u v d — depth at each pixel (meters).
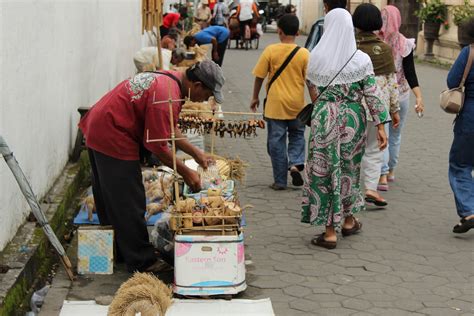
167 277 6.23
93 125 6.03
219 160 7.38
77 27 9.33
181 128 7.58
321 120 6.98
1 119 5.96
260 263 6.74
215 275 5.80
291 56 8.91
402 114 9.29
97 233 6.26
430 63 27.05
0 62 5.94
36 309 5.73
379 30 8.53
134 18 16.58
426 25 27.33
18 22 6.50
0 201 5.90
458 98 7.34
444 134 13.21
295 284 6.25
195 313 5.57
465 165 7.57
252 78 21.11
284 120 9.05
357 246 7.24
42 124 7.45
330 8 8.41
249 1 31.56
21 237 6.42
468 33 7.40
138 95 5.90
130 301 5.01
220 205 5.99
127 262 6.21
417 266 6.72
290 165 9.33
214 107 8.67
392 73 8.31
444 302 5.93
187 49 13.85
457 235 7.63
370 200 8.48
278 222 7.96
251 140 12.25
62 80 8.48
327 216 7.11
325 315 5.64
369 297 6.00
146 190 7.67
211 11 27.17
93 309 5.61
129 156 6.02
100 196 6.47
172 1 27.58
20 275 5.67
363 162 8.47
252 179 9.74
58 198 7.59
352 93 7.00
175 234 5.88
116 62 13.31
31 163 6.97
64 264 6.14
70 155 9.06
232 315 5.57
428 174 10.27
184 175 6.11
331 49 6.96
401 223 8.00
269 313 5.62
